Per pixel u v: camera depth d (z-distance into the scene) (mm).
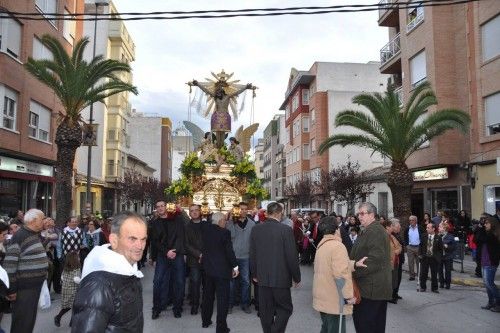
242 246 9016
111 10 41000
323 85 46562
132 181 42656
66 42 25953
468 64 20391
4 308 4406
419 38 23375
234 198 12547
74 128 17359
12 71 19641
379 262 5402
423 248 11711
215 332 7406
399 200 18406
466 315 8844
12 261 5516
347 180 30812
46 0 23234
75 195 32531
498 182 18156
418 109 17922
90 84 17734
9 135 19469
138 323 2543
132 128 73938
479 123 19438
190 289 9336
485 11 19219
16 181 20797
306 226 20688
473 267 15883
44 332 7465
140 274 2656
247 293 9000
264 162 89438
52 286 11734
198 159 12445
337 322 5414
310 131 47531
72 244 11086
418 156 23281
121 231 2648
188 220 9695
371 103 18391
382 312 5484
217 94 13578
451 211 20484
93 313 2318
